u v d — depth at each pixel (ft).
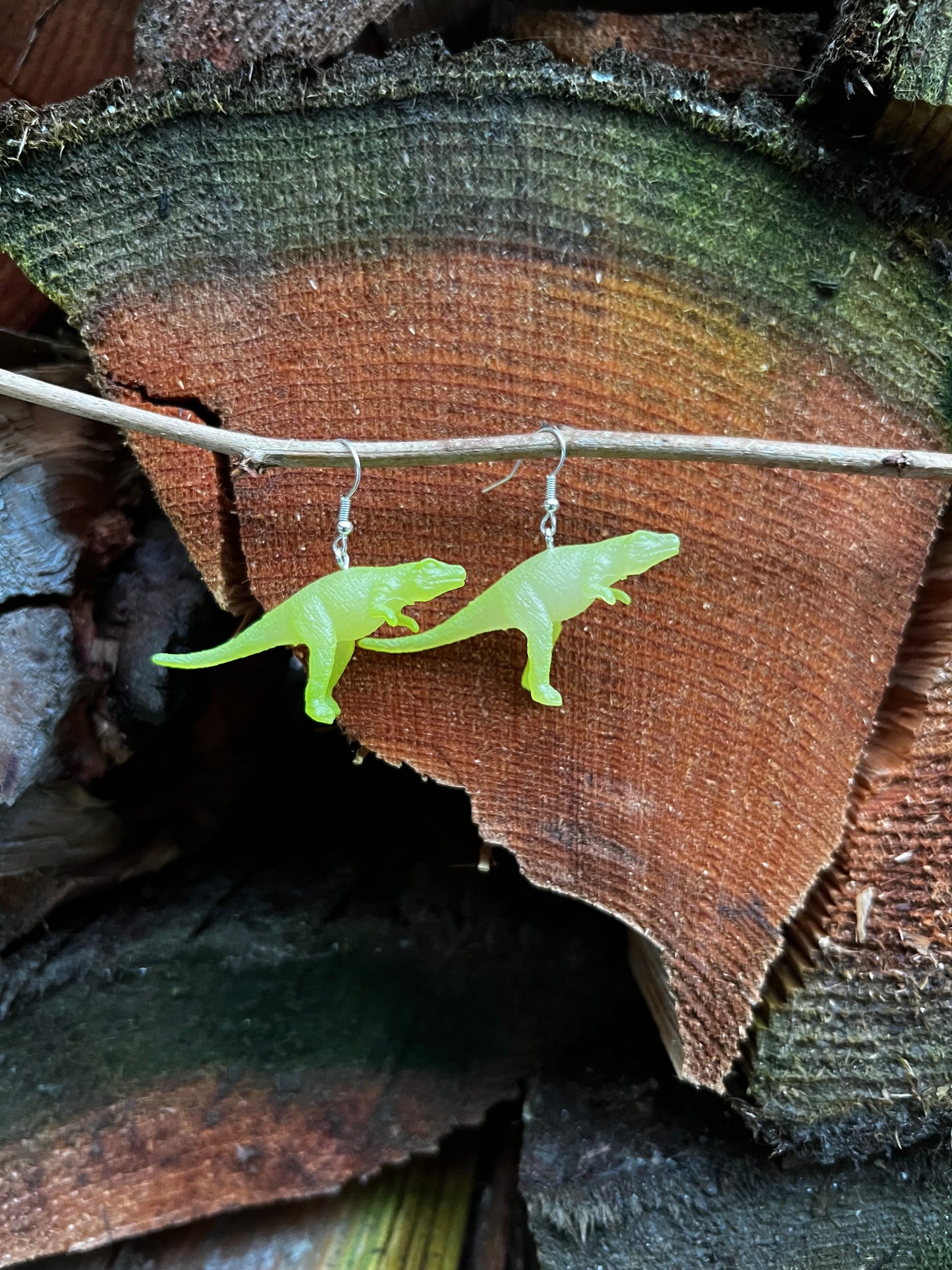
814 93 0.55
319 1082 0.85
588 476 0.62
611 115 0.56
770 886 0.66
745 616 0.63
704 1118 0.77
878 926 0.65
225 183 0.59
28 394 0.56
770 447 0.55
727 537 0.62
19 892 0.87
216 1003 0.87
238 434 0.58
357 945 0.92
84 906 0.96
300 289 0.61
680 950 0.70
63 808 0.85
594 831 0.69
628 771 0.67
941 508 0.61
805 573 0.62
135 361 0.63
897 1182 0.74
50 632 0.75
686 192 0.57
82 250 0.61
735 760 0.65
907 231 0.57
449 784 0.70
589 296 0.60
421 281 0.60
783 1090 0.69
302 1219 0.87
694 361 0.60
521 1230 0.83
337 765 1.18
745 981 0.68
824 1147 0.71
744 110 0.56
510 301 0.60
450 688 0.67
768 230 0.58
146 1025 0.85
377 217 0.59
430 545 0.65
